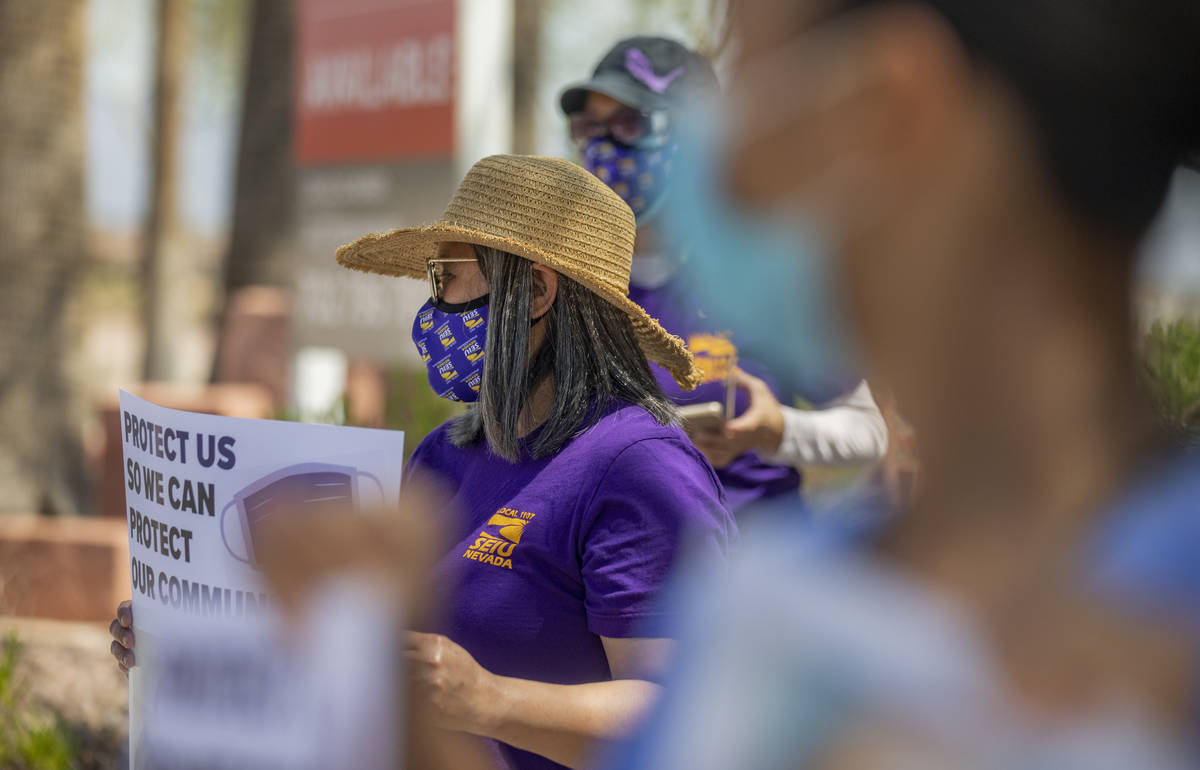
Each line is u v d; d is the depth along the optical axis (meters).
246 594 2.72
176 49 23.38
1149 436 0.83
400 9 10.34
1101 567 0.79
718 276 0.88
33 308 12.25
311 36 10.98
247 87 13.59
